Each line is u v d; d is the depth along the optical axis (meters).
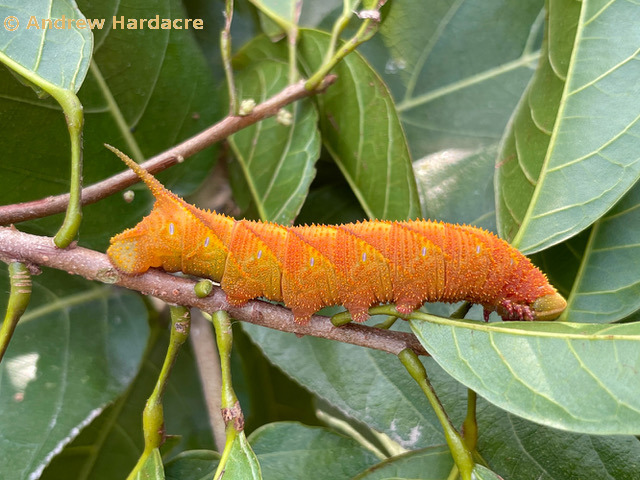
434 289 0.21
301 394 0.27
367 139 0.23
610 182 0.21
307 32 0.24
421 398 0.23
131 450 0.25
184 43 0.24
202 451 0.22
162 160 0.22
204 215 0.20
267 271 0.20
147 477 0.20
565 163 0.21
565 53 0.22
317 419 0.27
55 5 0.20
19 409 0.22
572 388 0.19
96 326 0.23
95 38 0.23
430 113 0.26
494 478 0.19
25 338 0.23
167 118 0.24
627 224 0.22
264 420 0.26
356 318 0.21
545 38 0.22
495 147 0.25
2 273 0.23
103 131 0.23
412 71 0.26
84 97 0.23
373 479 0.21
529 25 0.26
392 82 0.26
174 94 0.24
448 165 0.25
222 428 0.25
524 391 0.19
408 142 0.25
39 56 0.20
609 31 0.21
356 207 0.25
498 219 0.22
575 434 0.22
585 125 0.21
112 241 0.20
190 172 0.24
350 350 0.23
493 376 0.19
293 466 0.22
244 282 0.20
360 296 0.21
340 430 0.27
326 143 0.24
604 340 0.19
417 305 0.21
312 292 0.21
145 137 0.24
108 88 0.23
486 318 0.22
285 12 0.24
